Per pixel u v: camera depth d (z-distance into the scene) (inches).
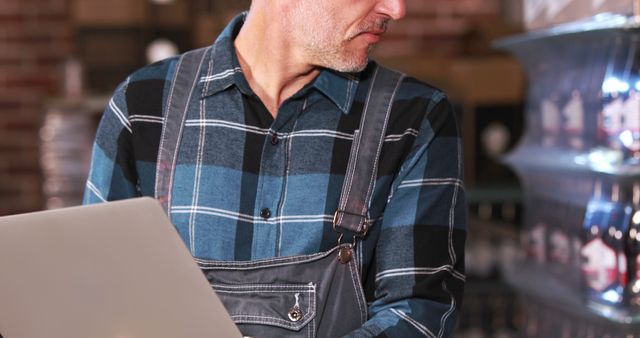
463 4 221.0
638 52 88.3
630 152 88.4
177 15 202.5
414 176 63.1
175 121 63.5
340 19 59.8
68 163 194.1
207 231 61.8
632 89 88.4
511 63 191.9
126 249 47.9
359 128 62.9
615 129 89.2
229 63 63.5
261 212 61.8
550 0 106.2
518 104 192.2
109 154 64.9
